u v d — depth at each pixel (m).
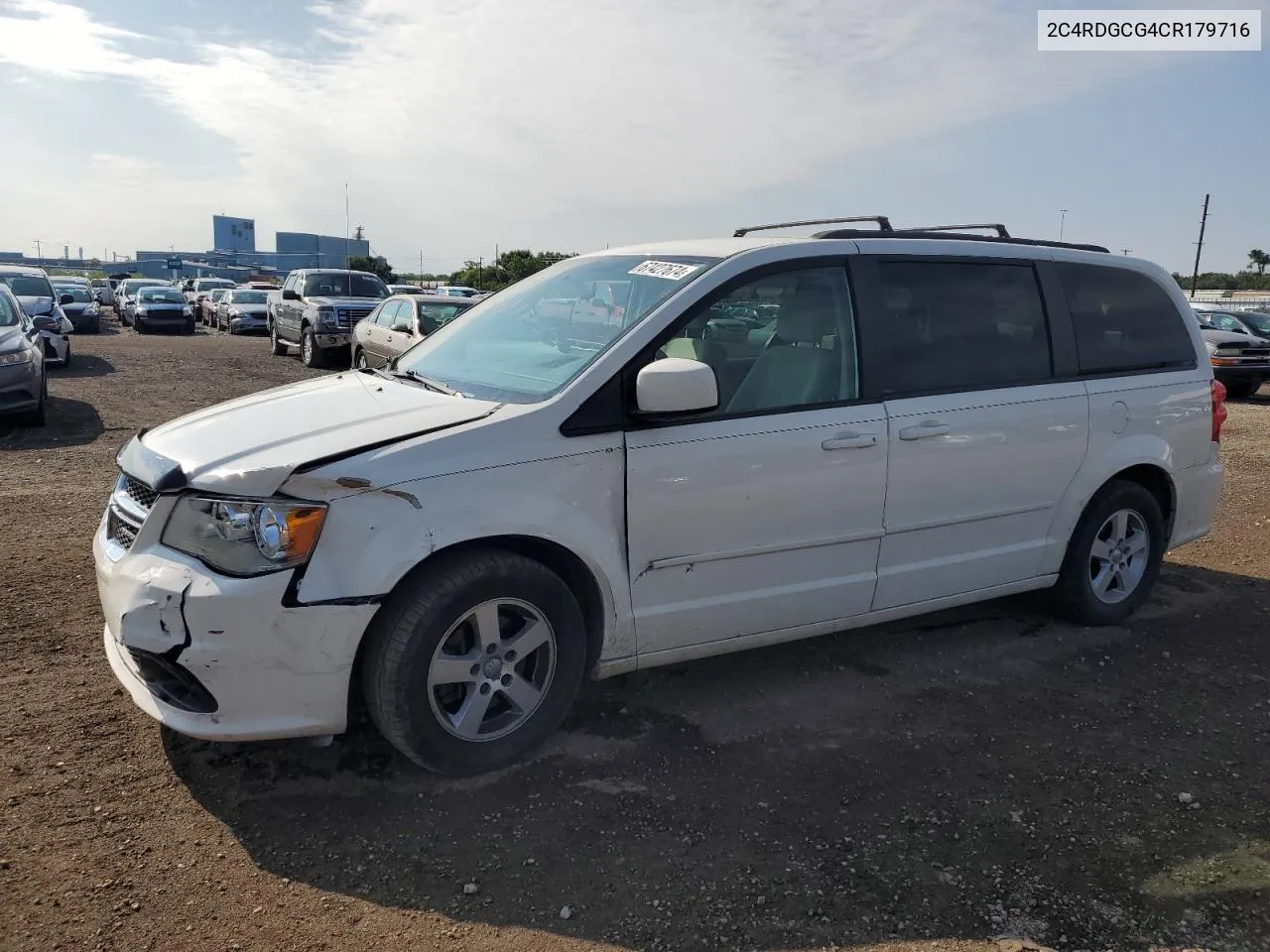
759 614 3.88
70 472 7.99
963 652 4.69
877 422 4.00
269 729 3.06
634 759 3.56
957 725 3.93
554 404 3.38
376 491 3.04
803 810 3.26
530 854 2.97
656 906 2.75
